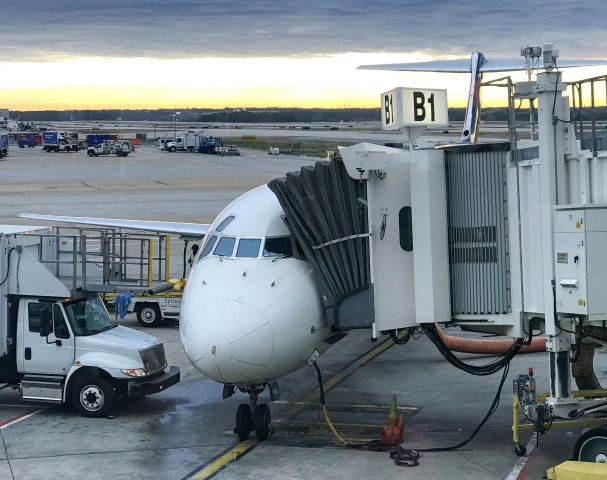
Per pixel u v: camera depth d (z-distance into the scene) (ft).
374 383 70.13
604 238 42.55
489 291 49.75
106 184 291.17
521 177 47.70
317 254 52.65
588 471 42.75
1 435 56.24
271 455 51.19
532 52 47.34
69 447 53.36
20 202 227.81
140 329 93.15
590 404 46.62
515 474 47.19
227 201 229.04
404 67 89.97
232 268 52.29
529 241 47.50
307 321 51.24
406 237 51.70
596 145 43.52
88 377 59.98
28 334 61.77
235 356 48.21
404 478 46.78
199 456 51.29
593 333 48.06
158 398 65.72
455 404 62.90
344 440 53.83
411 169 50.75
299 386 69.56
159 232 101.71
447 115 58.54
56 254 69.15
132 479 47.39
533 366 74.28
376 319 50.90
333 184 52.65
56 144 542.57
